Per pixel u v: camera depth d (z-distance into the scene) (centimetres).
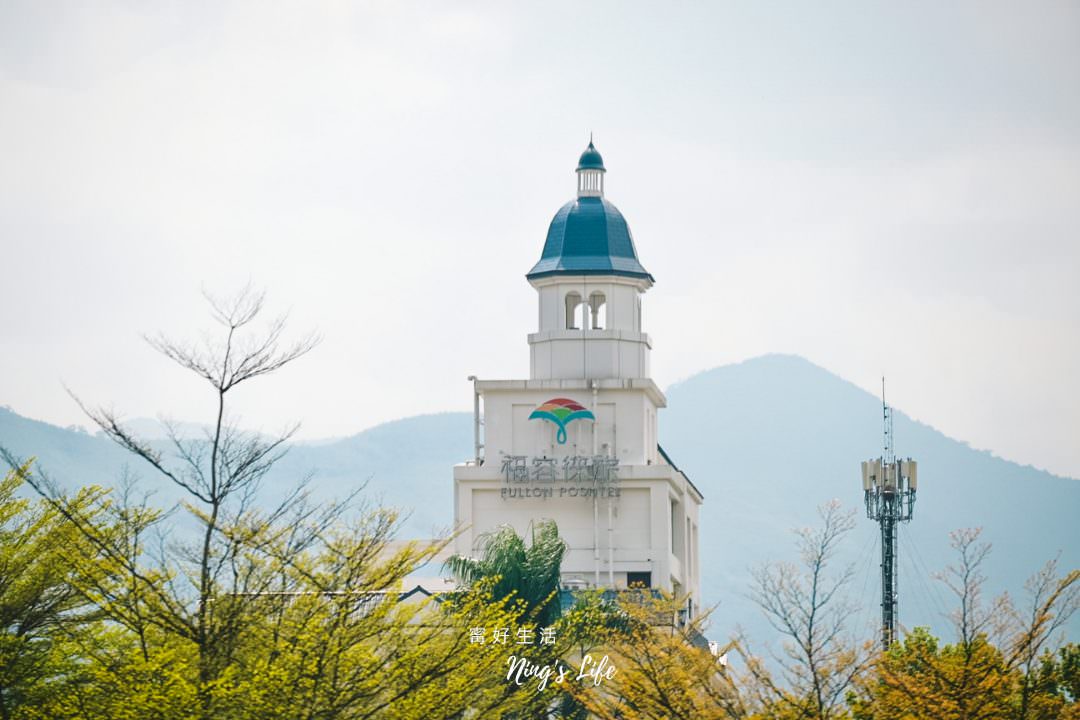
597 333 19250
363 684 7931
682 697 8569
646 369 19438
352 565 8012
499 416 19012
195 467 7825
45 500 8481
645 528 18462
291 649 7662
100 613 8350
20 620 8562
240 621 7675
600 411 19025
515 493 18538
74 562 8038
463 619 9044
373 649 8331
